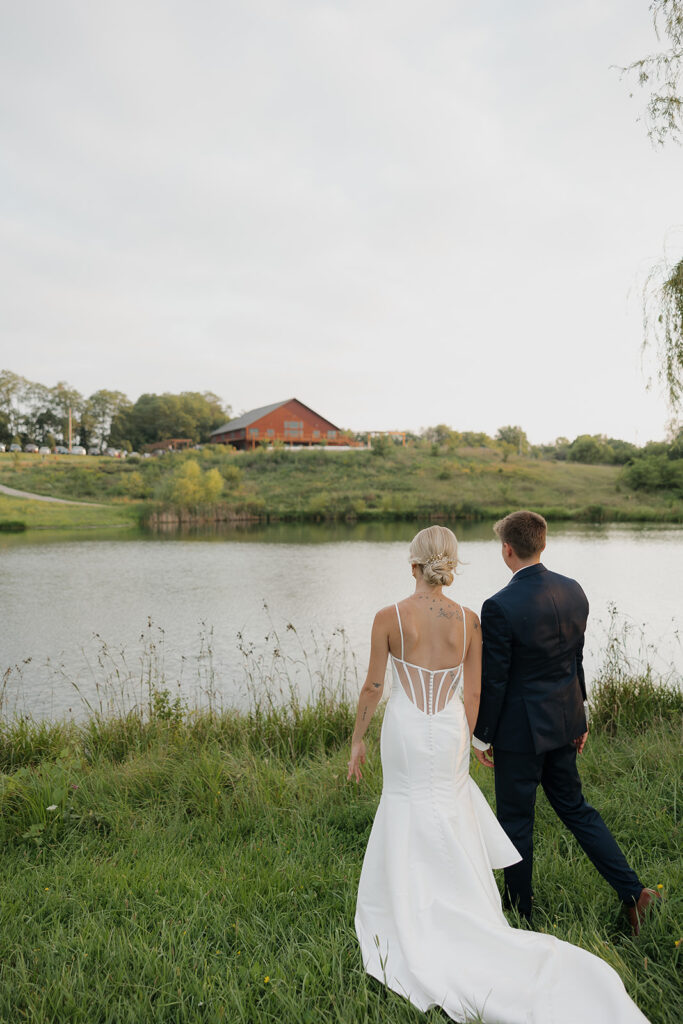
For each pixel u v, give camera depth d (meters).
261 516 49.53
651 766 4.08
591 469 68.88
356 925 2.35
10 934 2.52
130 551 29.75
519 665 2.56
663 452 57.31
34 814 3.67
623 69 4.49
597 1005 1.85
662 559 24.73
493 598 2.61
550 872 2.88
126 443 117.69
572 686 2.62
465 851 2.30
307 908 2.69
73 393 121.00
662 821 3.26
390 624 2.45
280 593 18.05
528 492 57.31
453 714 2.43
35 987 2.19
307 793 4.05
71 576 21.70
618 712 5.57
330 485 58.94
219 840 3.48
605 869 2.54
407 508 50.62
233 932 2.51
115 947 2.40
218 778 4.18
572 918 2.53
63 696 8.73
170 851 3.31
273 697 8.30
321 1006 2.07
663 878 2.69
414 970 2.04
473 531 39.38
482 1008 1.92
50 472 65.25
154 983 2.21
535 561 2.70
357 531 40.84
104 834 3.66
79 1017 2.06
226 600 16.97
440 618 2.46
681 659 9.62
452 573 2.52
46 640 12.50
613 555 26.09
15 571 23.06
